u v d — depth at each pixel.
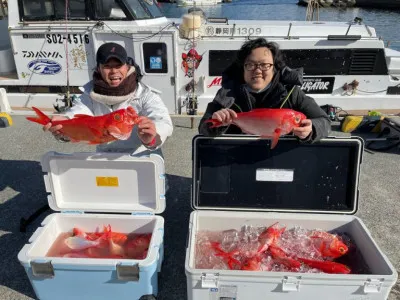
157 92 2.62
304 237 2.42
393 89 5.56
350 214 2.46
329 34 5.44
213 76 5.40
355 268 2.23
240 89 2.32
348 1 36.22
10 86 5.61
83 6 5.02
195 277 1.87
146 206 2.53
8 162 4.26
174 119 5.67
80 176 2.48
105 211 2.54
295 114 1.87
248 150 2.39
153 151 2.75
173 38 5.05
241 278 1.86
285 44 5.16
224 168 2.45
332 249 2.30
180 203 3.45
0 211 3.28
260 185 2.47
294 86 2.29
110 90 2.38
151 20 5.38
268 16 26.78
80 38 5.16
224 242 2.42
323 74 5.41
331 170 2.40
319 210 2.47
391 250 2.79
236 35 5.30
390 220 3.20
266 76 2.21
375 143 4.91
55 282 2.10
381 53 5.31
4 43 6.71
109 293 2.12
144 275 2.02
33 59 5.38
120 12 5.06
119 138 1.88
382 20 29.03
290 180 2.44
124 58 2.30
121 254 2.36
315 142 2.30
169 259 2.68
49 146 4.71
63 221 2.56
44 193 3.59
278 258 2.25
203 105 5.51
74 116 1.99
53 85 5.55
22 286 2.41
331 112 5.37
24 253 2.10
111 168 2.43
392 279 1.80
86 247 2.41
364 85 5.52
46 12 5.10
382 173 4.11
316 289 1.87
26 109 5.70
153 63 5.23
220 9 29.66
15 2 5.08
